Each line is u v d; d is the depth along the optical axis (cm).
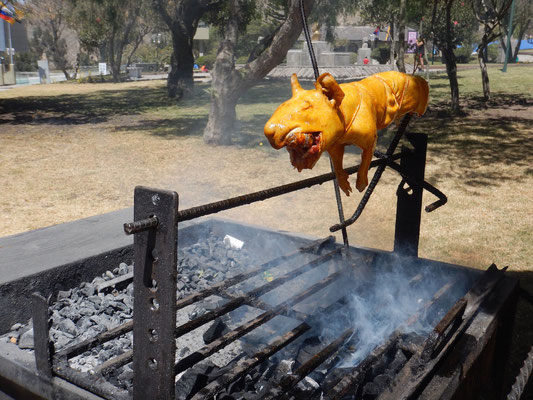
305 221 610
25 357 220
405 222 334
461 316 227
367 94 207
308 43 216
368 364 207
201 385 234
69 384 200
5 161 927
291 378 199
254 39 3184
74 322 304
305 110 178
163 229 150
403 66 1054
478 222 595
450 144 1020
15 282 298
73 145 1086
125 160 939
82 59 5494
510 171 817
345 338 232
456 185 749
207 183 777
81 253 345
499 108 1458
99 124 1395
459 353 214
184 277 377
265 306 241
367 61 3061
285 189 201
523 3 3073
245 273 271
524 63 3753
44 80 3519
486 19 1575
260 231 423
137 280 161
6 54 3819
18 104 1905
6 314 296
